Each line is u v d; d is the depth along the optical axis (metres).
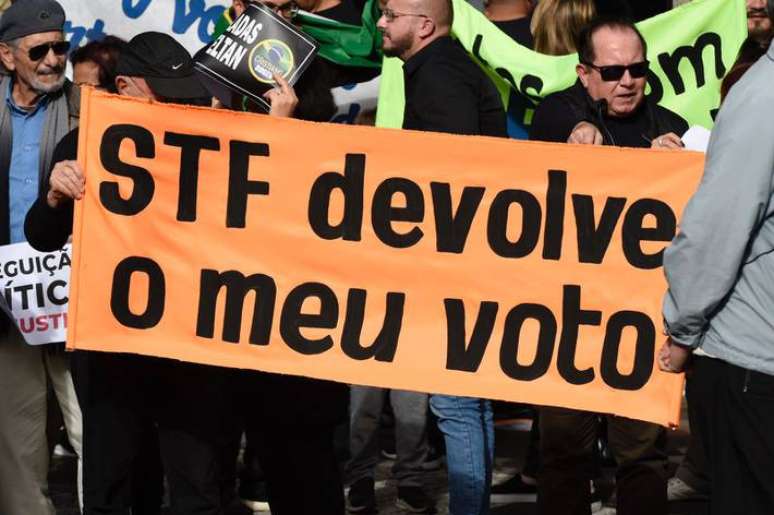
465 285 9.21
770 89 7.65
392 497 12.63
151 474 10.59
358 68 13.23
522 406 14.85
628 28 9.88
